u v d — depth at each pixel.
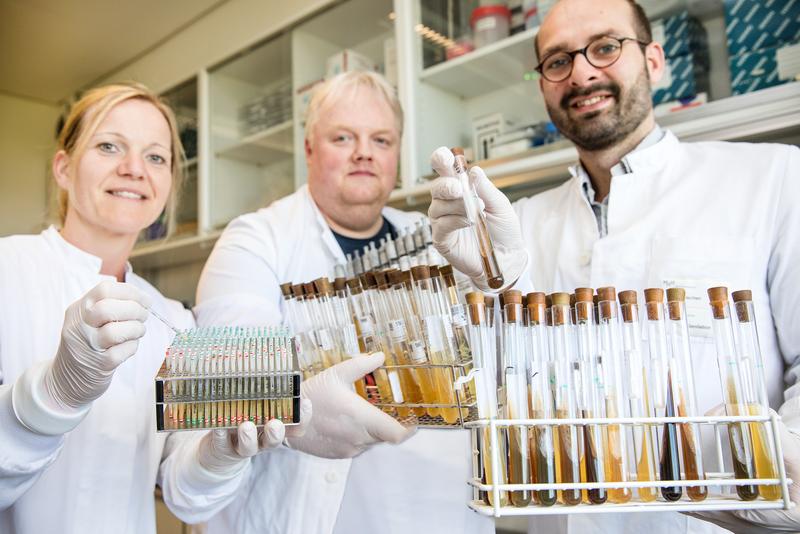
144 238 3.56
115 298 0.91
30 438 0.98
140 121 1.43
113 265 1.49
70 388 0.94
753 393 0.82
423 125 2.37
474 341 0.89
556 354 0.86
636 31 1.53
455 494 1.42
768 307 1.34
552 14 1.58
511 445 0.83
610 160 1.60
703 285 1.33
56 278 1.35
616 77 1.49
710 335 1.31
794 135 1.71
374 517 1.43
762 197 1.36
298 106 2.91
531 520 1.47
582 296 0.87
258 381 0.86
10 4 3.14
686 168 1.51
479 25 2.29
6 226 3.99
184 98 3.48
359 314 1.18
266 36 2.91
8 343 1.26
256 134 3.13
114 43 3.59
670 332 0.88
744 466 0.81
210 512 1.23
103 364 0.91
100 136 1.39
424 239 1.28
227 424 0.88
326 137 1.66
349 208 1.68
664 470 0.83
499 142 2.25
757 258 1.33
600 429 0.83
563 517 1.34
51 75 3.94
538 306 0.87
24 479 1.04
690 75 1.84
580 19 1.52
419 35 2.42
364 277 1.17
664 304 0.93
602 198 1.68
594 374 0.85
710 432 0.94
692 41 1.88
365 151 1.64
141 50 3.68
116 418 1.28
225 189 3.29
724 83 1.89
